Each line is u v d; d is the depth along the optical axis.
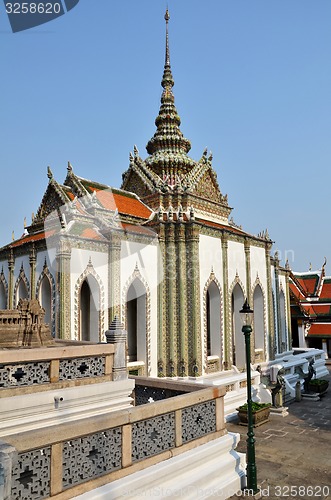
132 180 29.19
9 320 12.16
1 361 9.41
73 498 7.28
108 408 11.26
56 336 18.48
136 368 21.39
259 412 16.95
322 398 22.47
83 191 22.80
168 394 12.15
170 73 32.41
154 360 22.11
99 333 19.77
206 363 22.62
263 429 16.48
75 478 7.45
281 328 33.94
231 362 24.28
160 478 8.62
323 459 12.98
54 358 10.39
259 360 27.59
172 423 9.51
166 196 26.83
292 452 13.64
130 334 23.23
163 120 31.33
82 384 10.96
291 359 29.39
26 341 12.12
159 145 30.73
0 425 9.18
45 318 20.22
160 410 9.10
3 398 9.34
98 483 7.73
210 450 10.01
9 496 5.60
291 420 17.81
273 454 13.44
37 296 20.84
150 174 28.27
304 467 12.29
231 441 10.74
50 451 7.12
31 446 6.79
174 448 9.42
